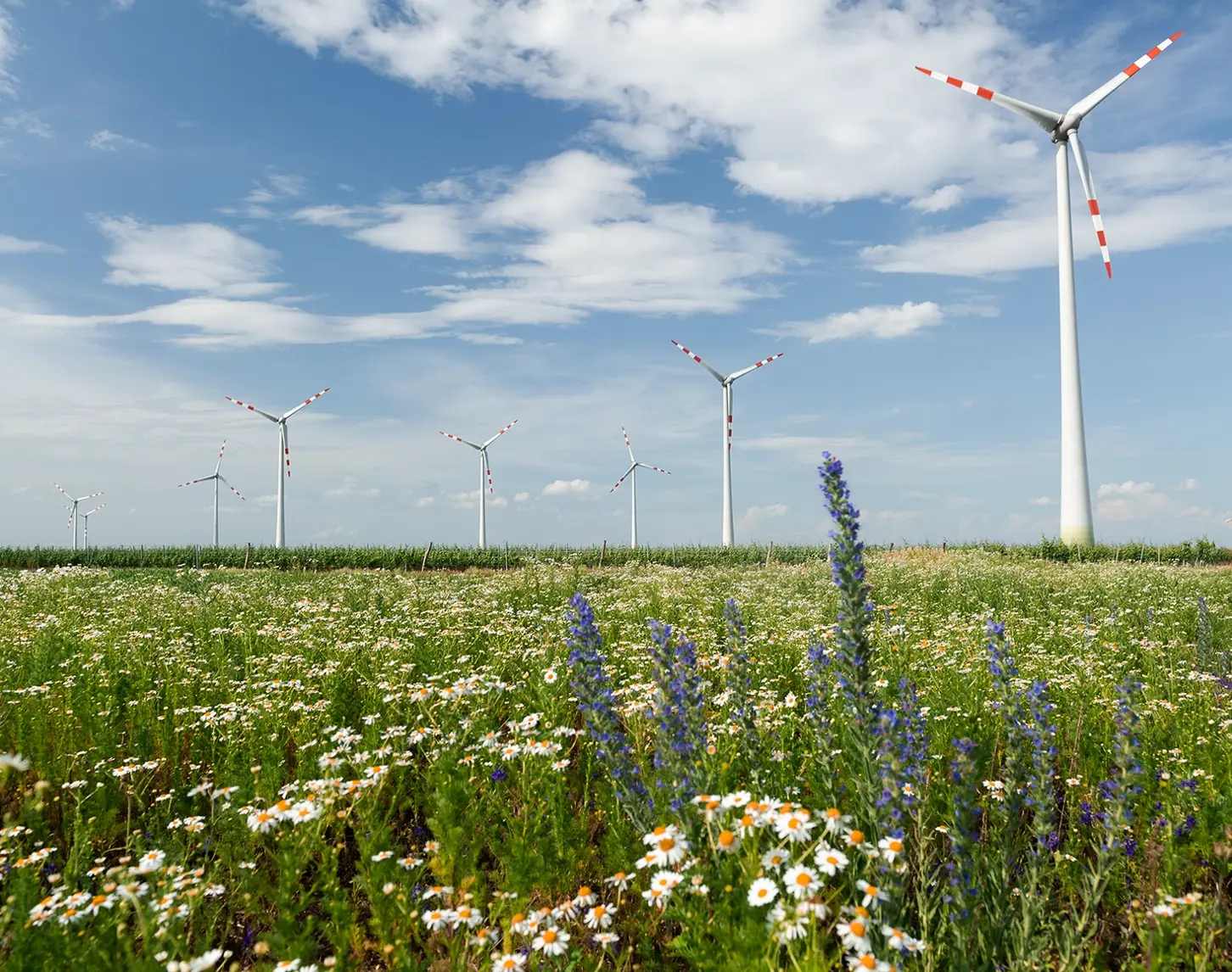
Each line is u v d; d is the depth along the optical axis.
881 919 2.81
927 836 3.75
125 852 4.67
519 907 3.45
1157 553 32.88
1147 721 6.08
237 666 8.47
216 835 4.58
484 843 4.16
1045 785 3.72
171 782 5.45
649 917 3.74
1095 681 7.16
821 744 4.32
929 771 4.38
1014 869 3.73
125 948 3.03
